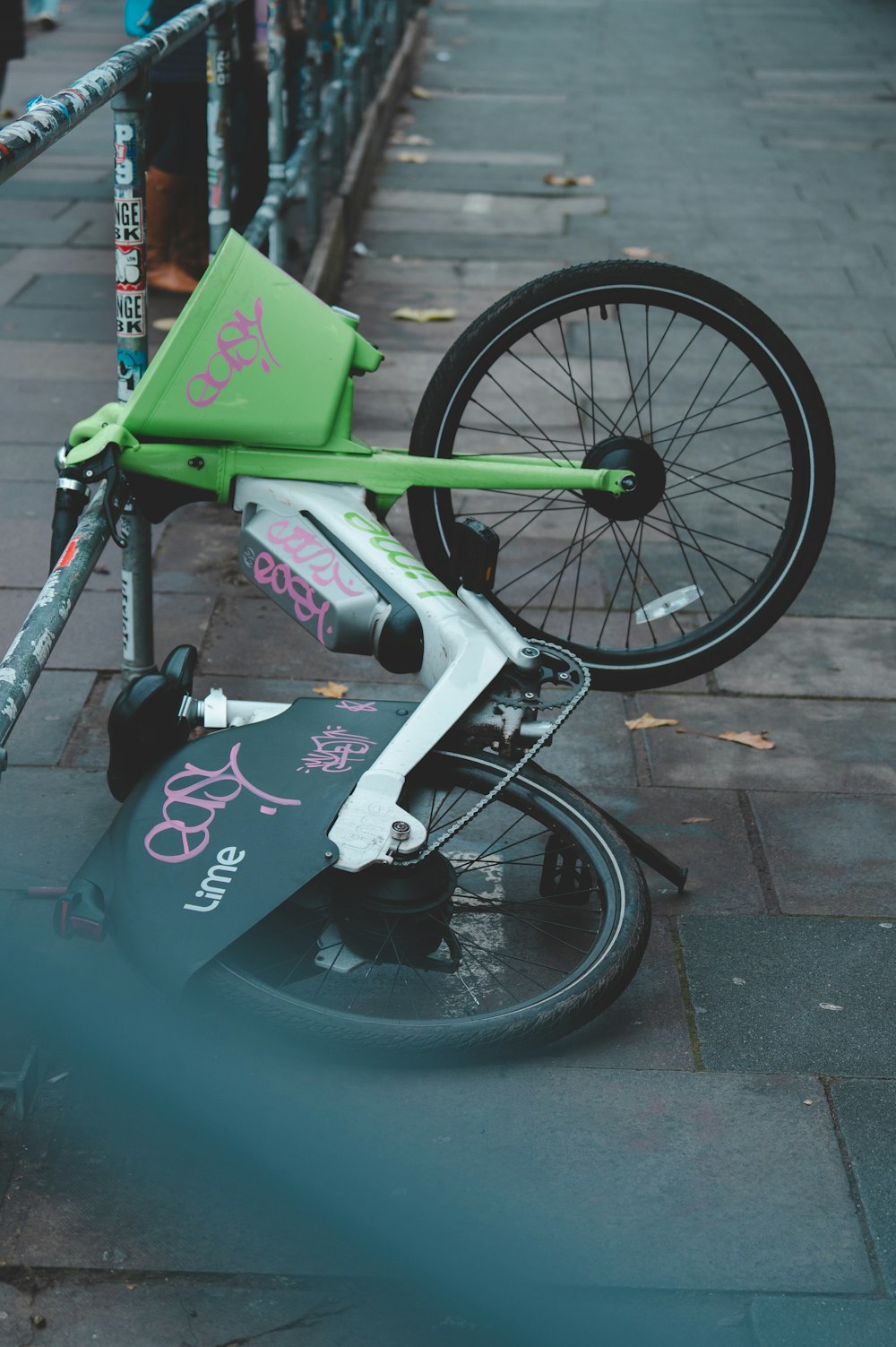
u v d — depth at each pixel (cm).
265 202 509
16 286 662
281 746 263
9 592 401
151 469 276
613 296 296
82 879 244
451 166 952
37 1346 195
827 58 1370
